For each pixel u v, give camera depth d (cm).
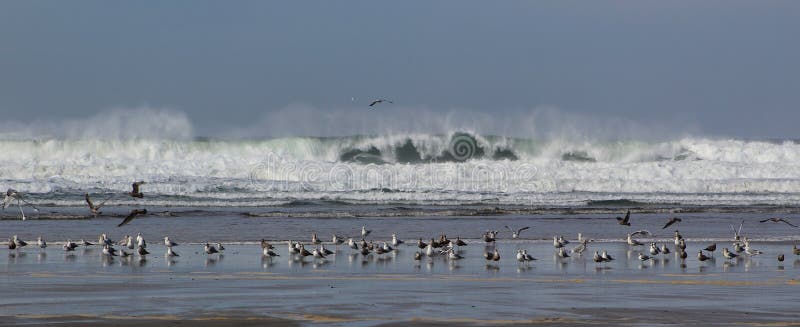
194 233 8106
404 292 4603
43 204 10738
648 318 3806
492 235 7506
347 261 6172
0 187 11656
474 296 4456
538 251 6894
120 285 4822
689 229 8944
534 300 4319
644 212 10994
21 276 5172
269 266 5828
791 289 4744
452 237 7981
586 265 5969
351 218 9862
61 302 4188
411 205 11606
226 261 6112
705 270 5691
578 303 4219
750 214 10900
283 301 4262
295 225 8950
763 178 14675
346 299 4334
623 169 14738
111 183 12319
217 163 13925
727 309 4038
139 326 3597
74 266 5722
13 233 7862
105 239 6525
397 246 7131
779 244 7544
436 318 3797
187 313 3897
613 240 7819
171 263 5966
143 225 8769
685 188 13912
